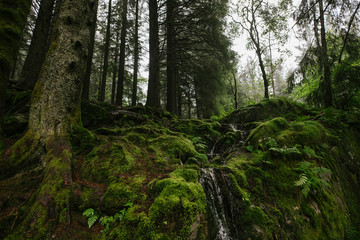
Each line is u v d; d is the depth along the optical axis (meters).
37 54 6.17
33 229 1.97
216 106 14.01
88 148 3.45
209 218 2.80
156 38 9.42
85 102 5.63
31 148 2.78
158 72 9.37
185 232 2.12
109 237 2.04
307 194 3.36
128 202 2.38
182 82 15.80
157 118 7.45
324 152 4.34
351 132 5.59
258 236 2.74
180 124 7.03
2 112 2.95
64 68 3.29
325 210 3.29
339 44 6.79
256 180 3.56
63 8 3.45
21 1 3.01
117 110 6.64
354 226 3.49
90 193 2.47
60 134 3.07
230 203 3.20
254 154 4.27
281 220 2.96
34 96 3.12
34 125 2.97
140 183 2.73
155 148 4.21
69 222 2.15
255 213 2.97
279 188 3.45
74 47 3.43
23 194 2.36
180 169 3.24
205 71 12.56
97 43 15.02
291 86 8.24
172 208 2.21
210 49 10.23
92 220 2.15
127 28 13.56
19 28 2.95
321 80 7.44
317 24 7.16
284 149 3.92
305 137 4.39
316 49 6.93
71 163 2.85
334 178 4.04
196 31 9.43
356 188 4.42
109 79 22.75
